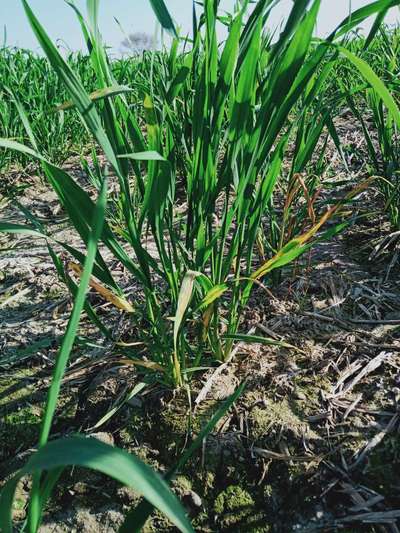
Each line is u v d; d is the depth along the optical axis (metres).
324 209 2.37
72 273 2.20
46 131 3.44
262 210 1.40
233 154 1.28
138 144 1.31
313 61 1.18
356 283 1.89
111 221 2.46
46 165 1.12
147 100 1.12
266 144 1.28
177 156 2.09
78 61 4.17
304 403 1.44
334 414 1.40
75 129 3.72
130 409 1.49
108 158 1.12
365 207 2.36
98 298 1.98
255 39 1.14
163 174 1.22
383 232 2.16
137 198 2.37
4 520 0.66
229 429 1.40
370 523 1.18
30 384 1.64
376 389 1.45
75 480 1.37
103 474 1.37
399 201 2.05
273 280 1.90
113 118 1.27
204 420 1.42
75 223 1.26
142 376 1.58
